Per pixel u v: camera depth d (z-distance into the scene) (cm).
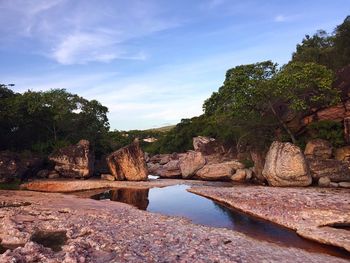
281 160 3828
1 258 1335
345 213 2273
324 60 6438
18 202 3044
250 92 4553
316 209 2416
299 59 6806
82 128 6594
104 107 6994
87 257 1417
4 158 4375
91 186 4394
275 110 4878
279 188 3491
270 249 1695
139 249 1552
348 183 3578
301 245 1828
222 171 4981
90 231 1912
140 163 5088
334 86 4506
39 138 5888
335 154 4047
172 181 4944
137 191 4106
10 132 5488
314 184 3850
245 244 1758
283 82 4266
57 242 1736
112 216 2423
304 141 4450
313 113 4562
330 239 1816
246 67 4900
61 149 5034
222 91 5044
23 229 1953
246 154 5438
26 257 1385
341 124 4169
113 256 1445
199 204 3102
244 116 4856
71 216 2380
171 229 2014
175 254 1482
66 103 6262
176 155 8100
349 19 6075
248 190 3444
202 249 1591
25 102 5612
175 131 10694
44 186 4297
